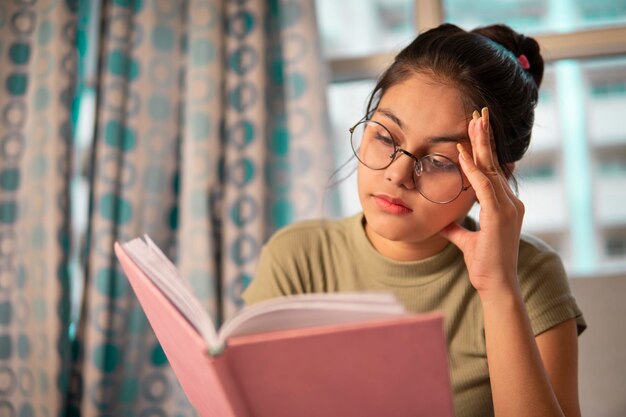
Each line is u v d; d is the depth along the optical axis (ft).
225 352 2.00
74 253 6.40
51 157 5.94
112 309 5.94
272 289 3.74
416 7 6.44
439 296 3.49
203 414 2.87
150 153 6.07
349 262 3.69
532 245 3.67
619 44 6.10
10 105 6.23
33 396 5.97
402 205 3.05
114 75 6.06
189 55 6.06
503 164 3.29
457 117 3.01
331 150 6.12
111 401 5.92
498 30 3.70
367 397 2.17
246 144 6.02
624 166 8.22
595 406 4.50
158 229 6.06
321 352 2.02
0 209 6.17
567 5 7.18
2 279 6.14
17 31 6.24
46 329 5.87
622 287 4.83
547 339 3.36
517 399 2.77
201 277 5.85
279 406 2.22
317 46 6.08
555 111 8.23
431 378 2.10
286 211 6.25
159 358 6.02
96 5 6.45
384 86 3.23
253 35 6.07
